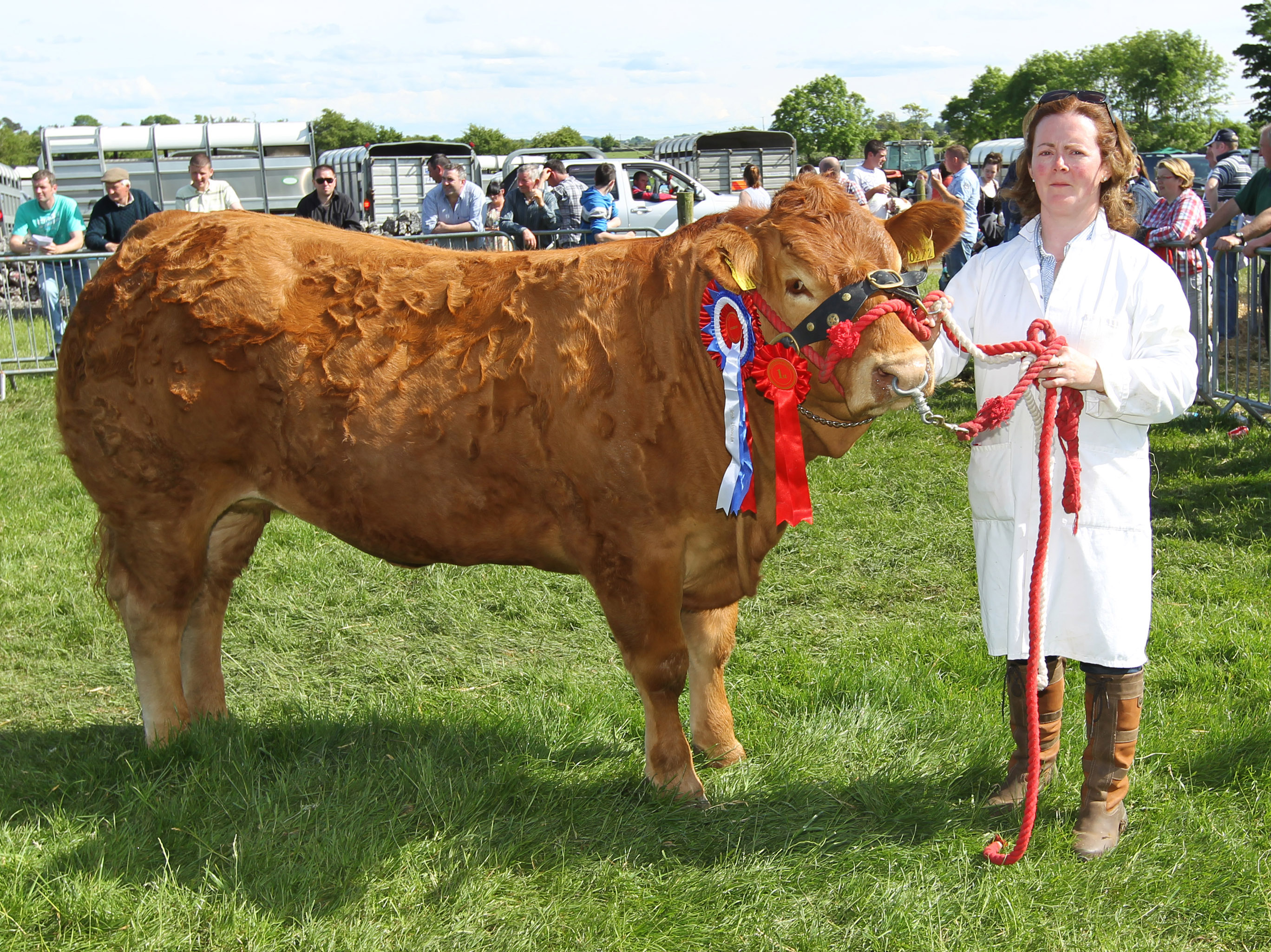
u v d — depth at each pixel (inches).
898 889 110.0
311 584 210.5
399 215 836.6
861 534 234.5
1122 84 4168.3
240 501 141.3
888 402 109.3
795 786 131.5
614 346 121.3
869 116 3427.7
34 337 430.3
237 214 138.6
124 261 135.9
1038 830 119.7
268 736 142.6
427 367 124.7
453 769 134.0
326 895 111.6
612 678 171.2
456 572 215.9
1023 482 116.4
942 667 168.2
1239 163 467.2
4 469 286.8
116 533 140.6
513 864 117.0
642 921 107.1
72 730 153.4
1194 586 192.1
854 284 108.3
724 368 116.5
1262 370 325.1
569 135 3582.7
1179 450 277.4
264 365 128.5
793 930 106.3
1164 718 143.6
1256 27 2568.9
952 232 118.9
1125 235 116.1
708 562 128.1
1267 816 120.9
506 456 123.9
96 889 109.6
